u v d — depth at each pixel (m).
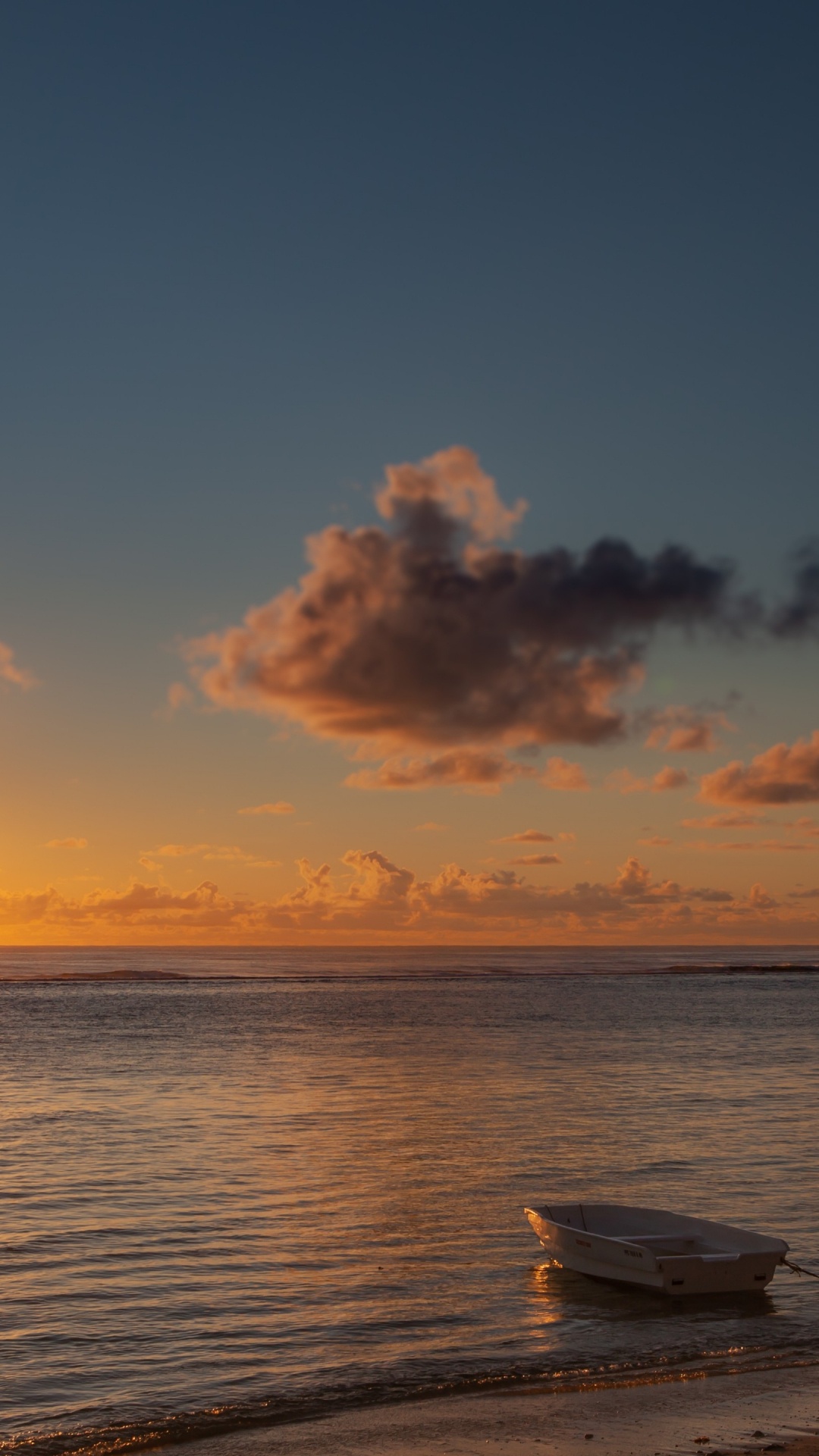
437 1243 23.64
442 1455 13.41
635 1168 31.53
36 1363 16.95
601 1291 20.41
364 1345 17.70
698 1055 66.56
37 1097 48.44
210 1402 15.45
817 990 151.00
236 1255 22.78
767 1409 14.86
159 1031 84.69
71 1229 24.75
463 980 185.25
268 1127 39.59
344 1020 96.44
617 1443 13.63
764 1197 27.86
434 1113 42.78
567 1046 72.44
